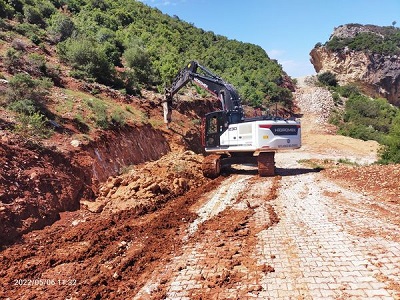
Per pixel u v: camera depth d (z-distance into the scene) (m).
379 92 71.56
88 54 21.41
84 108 14.73
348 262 6.38
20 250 7.30
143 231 8.62
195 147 22.31
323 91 56.62
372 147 32.44
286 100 50.38
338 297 5.27
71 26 26.30
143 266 6.80
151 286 6.00
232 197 11.95
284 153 29.64
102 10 42.94
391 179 12.38
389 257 6.46
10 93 11.84
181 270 6.51
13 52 15.77
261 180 14.84
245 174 16.81
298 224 8.65
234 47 59.91
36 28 23.91
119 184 11.55
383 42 76.25
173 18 62.34
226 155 17.20
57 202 9.38
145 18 50.75
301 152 30.08
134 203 10.38
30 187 8.85
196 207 10.91
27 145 9.97
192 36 56.16
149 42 41.34
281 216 9.41
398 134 19.33
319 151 30.53
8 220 7.78
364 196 11.06
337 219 8.81
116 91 20.72
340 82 74.19
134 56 27.16
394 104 72.88
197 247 7.57
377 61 72.44
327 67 77.25
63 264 6.89
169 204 11.20
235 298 5.39
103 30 31.42
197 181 14.59
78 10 38.25
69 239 7.95
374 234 7.59
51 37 24.09
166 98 20.72
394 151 19.12
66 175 10.26
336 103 53.72
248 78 49.91
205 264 6.70
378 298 5.17
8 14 24.53
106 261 7.03
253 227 8.64
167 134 20.36
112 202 10.54
